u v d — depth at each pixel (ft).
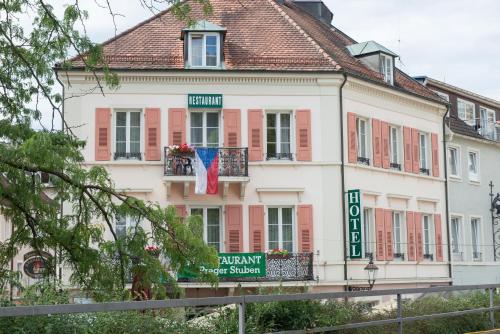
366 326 34.81
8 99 45.21
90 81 92.89
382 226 103.14
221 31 96.22
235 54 98.53
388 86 104.99
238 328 26.37
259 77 96.07
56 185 44.65
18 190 42.88
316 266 94.84
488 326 45.27
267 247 94.84
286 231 95.96
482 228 125.18
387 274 102.78
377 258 101.35
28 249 46.24
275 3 108.99
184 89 95.04
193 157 92.89
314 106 97.25
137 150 94.43
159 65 95.45
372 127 103.19
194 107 94.68
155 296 43.52
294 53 99.45
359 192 95.66
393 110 107.34
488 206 127.34
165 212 43.88
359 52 109.81
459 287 41.88
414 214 109.50
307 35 102.68
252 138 95.55
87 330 22.29
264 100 96.22
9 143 42.80
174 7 42.98
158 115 94.32
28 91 45.32
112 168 93.25
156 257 44.01
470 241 121.90
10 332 20.39
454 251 119.24
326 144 96.89
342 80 97.76
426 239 112.98
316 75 97.09
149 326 24.56
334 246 95.66
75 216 45.34
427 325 39.88
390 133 107.45
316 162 96.37
